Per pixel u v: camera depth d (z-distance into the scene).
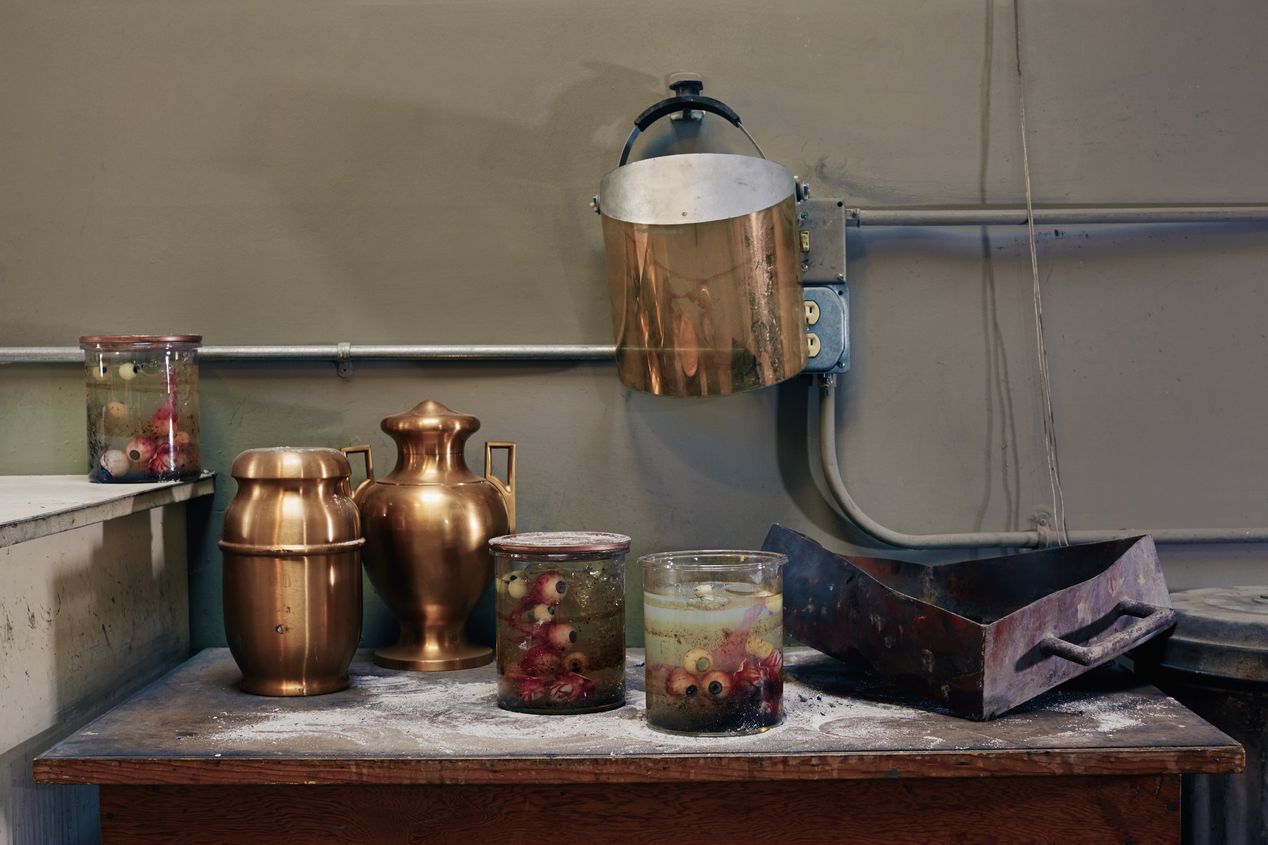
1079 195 1.52
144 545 1.38
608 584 1.18
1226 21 1.52
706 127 1.51
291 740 1.06
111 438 1.36
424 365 1.51
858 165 1.51
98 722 1.12
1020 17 1.51
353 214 1.51
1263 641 1.21
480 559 1.34
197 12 1.50
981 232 1.52
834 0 1.50
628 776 1.01
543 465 1.52
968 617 1.40
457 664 1.36
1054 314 1.52
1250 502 1.53
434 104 1.51
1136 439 1.53
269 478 1.21
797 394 1.51
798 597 1.31
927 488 1.53
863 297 1.52
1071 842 1.04
